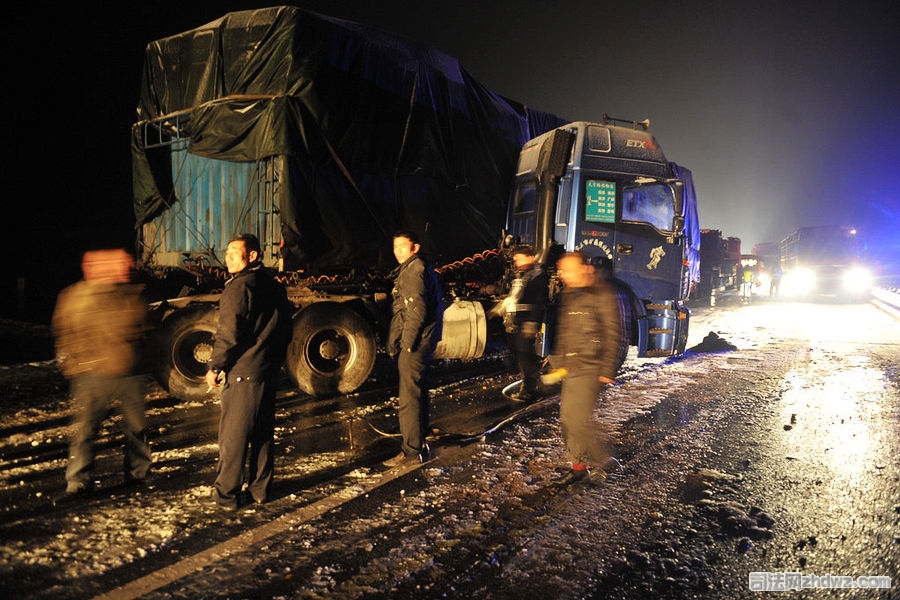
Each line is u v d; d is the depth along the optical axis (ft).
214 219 23.43
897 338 40.65
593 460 13.73
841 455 15.87
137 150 25.14
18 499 12.52
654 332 27.91
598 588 9.50
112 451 15.76
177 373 20.47
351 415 19.77
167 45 24.61
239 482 12.16
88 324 12.37
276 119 21.42
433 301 14.98
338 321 22.04
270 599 9.02
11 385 22.54
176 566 9.89
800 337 41.47
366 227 23.79
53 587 9.18
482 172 29.22
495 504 12.61
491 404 21.62
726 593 9.40
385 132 24.40
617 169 27.30
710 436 17.54
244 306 11.68
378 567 10.00
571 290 14.10
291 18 21.79
